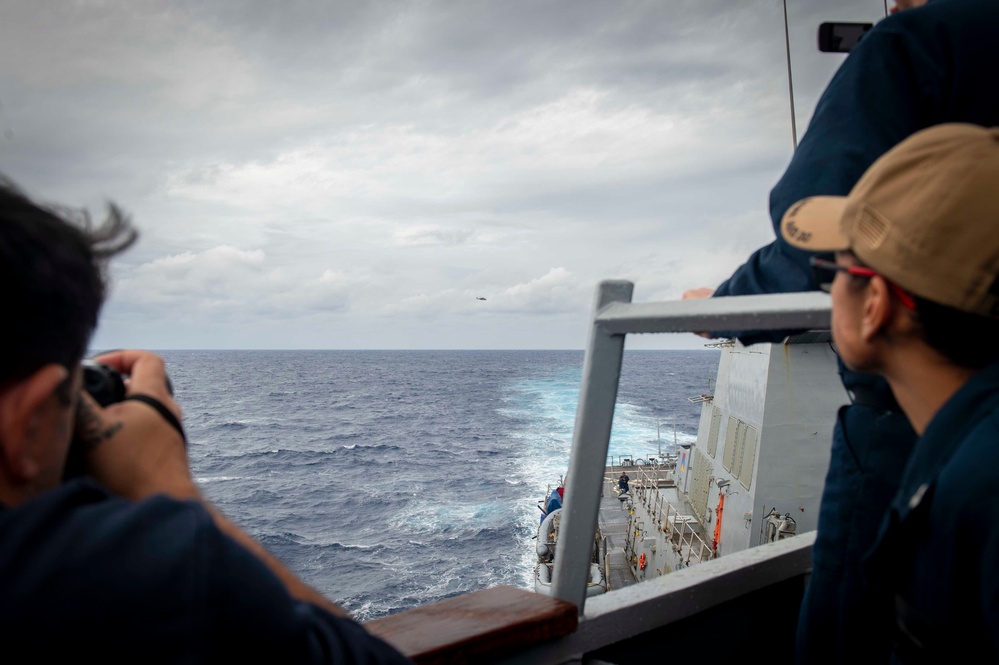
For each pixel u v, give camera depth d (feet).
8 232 2.00
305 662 2.31
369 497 145.48
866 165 4.64
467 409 297.94
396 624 4.94
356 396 366.84
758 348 41.09
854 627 5.19
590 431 4.98
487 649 4.76
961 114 4.78
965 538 2.80
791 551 6.72
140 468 2.68
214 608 2.05
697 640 6.26
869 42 5.02
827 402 38.58
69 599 1.93
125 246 2.51
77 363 2.31
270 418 276.62
